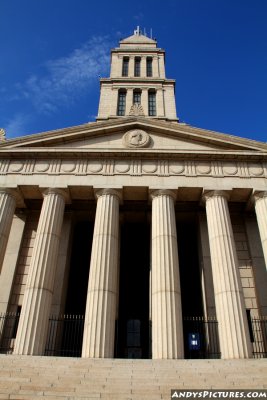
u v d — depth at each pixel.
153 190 25.06
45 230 23.45
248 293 25.42
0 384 14.04
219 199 24.86
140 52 51.97
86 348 19.25
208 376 15.09
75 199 27.38
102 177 25.58
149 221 29.64
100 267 21.89
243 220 28.67
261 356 22.09
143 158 26.39
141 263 29.98
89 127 27.50
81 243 30.53
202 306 26.45
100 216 24.11
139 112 29.86
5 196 25.00
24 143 26.81
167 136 27.78
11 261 26.44
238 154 26.09
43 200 26.94
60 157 26.55
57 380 14.52
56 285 25.64
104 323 20.02
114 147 26.91
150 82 46.81
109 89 46.22
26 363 16.39
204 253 26.77
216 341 22.97
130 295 28.52
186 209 28.92
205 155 26.17
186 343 25.52
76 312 27.02
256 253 26.77
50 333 23.52
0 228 23.72
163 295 20.84
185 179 25.55
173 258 22.47
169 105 44.81
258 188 25.14
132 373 15.42
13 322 23.77
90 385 14.13
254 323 23.67
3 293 24.91
